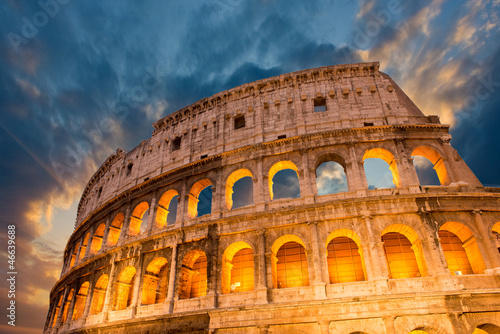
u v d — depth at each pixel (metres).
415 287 36.16
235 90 56.03
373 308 34.81
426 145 45.66
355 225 40.09
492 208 40.00
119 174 64.62
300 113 50.19
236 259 45.53
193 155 54.44
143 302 45.97
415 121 47.69
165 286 48.41
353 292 36.78
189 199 50.69
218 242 43.72
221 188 48.34
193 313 39.00
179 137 58.94
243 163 49.19
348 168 44.50
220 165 49.84
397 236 42.88
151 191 54.91
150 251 48.28
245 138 51.31
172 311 42.06
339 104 50.06
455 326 33.22
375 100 49.78
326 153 46.12
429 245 38.06
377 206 40.41
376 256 37.75
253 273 44.03
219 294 40.59
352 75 52.53
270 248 41.09
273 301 38.06
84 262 56.31
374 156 47.22
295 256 43.34
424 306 34.25
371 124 47.84
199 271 47.00
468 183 42.38
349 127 47.72
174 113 60.81
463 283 35.94
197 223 45.19
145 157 61.44
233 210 45.81
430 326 33.66
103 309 48.12
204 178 50.72
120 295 49.44
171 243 46.31
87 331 46.72
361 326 34.47
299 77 53.66
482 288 35.38
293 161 46.84
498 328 34.00
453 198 40.41
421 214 39.56
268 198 45.22
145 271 47.47
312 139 47.06
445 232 42.69
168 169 55.78
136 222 56.16
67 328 53.50
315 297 36.88
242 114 54.09
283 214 42.19
